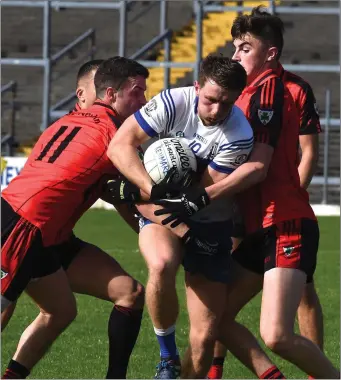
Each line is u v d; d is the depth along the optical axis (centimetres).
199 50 5112
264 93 1384
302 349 1338
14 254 1359
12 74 6769
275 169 1398
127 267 2983
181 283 2730
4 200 1394
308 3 6669
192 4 6906
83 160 1398
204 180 1373
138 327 1458
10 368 1451
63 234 1420
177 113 1357
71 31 6994
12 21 7094
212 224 1420
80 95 1592
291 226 1375
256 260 1429
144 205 1402
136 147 1385
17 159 5075
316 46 6681
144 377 1666
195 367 1440
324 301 2469
